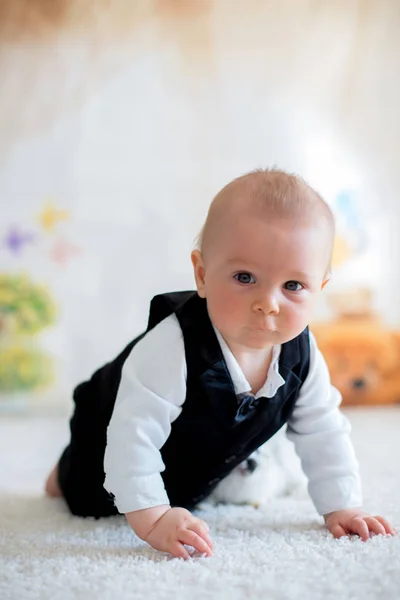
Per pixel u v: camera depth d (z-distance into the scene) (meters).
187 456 0.92
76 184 2.38
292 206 0.82
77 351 2.33
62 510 1.05
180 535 0.78
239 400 0.87
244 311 0.81
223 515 0.98
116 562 0.76
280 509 1.02
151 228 2.41
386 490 1.10
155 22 2.42
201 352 0.86
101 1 2.39
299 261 0.80
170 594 0.65
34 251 2.34
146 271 2.39
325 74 2.49
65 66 2.38
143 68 2.42
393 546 0.77
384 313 2.48
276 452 1.06
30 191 2.36
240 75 2.46
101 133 2.40
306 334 0.93
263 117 2.47
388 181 2.52
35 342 2.29
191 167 2.44
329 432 0.94
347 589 0.65
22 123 2.36
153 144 2.42
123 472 0.83
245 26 2.46
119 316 2.37
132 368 0.88
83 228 2.37
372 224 2.50
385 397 2.19
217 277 0.83
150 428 0.85
